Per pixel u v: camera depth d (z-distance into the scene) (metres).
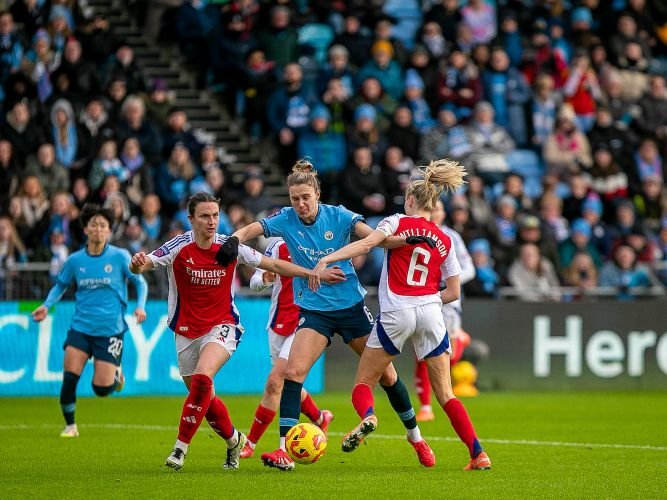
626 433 41.94
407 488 26.83
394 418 47.81
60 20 69.56
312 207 30.59
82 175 62.53
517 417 48.66
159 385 58.47
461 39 79.56
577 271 68.31
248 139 75.12
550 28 84.25
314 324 30.69
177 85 76.94
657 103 81.50
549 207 71.44
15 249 57.78
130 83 68.81
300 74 72.88
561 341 65.25
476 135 74.62
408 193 30.59
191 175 65.50
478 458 30.45
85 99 66.00
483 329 63.88
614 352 66.06
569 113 78.25
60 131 63.91
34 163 62.22
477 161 74.06
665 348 66.88
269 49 76.00
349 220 31.17
